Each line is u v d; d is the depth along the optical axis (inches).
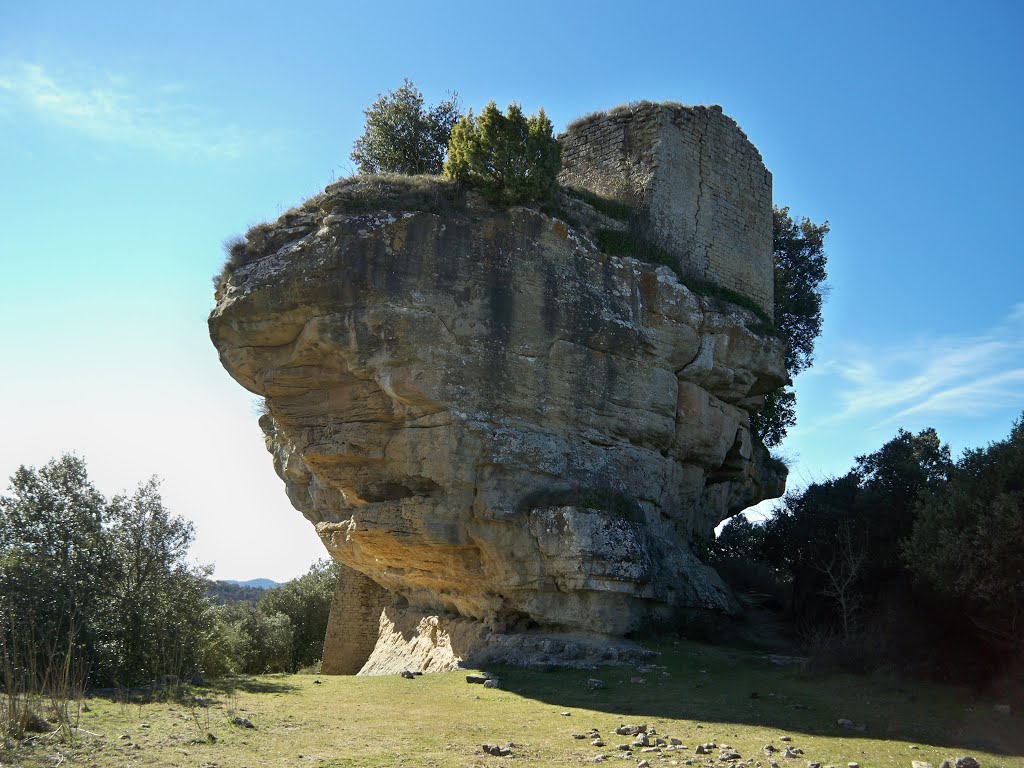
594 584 649.6
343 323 664.4
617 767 360.5
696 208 884.0
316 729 437.7
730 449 933.2
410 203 688.4
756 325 872.9
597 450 730.8
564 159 945.5
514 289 702.5
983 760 377.1
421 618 855.7
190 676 637.9
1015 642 536.4
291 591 1565.0
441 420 669.3
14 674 488.1
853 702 504.7
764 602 965.8
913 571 650.2
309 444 730.2
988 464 599.5
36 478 700.0
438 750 390.9
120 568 689.6
